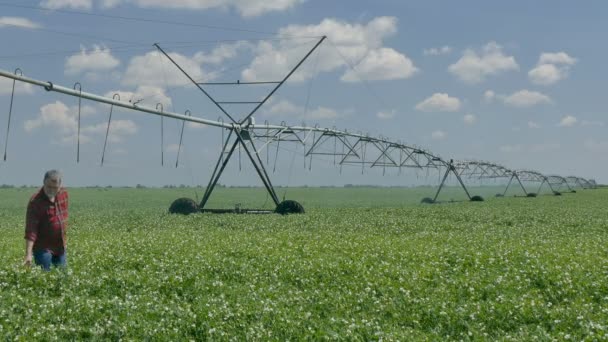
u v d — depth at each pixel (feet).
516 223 130.82
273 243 79.41
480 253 67.31
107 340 34.99
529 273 55.67
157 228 113.50
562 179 446.60
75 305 40.04
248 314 39.34
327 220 128.98
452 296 46.91
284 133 167.73
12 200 314.96
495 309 42.24
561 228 116.57
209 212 154.71
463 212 165.78
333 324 38.29
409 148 230.68
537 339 35.73
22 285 45.57
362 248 73.51
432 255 67.41
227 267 57.67
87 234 99.40
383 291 48.57
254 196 424.46
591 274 54.65
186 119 129.18
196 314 38.78
